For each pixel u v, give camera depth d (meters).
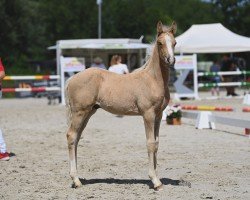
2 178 8.91
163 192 7.68
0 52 55.59
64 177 8.92
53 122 17.94
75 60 25.94
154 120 7.84
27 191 7.93
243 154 10.88
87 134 14.51
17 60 57.78
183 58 27.05
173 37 7.69
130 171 9.35
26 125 17.16
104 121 18.16
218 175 8.84
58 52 32.75
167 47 7.53
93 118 19.28
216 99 27.48
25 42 58.41
